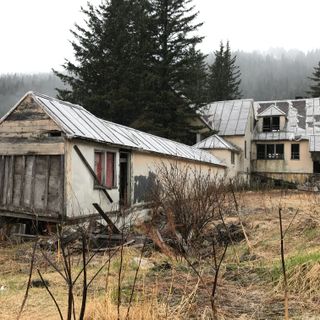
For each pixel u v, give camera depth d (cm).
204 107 3616
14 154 1202
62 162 1134
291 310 426
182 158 1961
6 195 1208
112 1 3416
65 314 426
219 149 3159
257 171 3716
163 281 543
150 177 1662
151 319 398
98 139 1254
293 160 3606
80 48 3378
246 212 1369
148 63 3416
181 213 890
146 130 3145
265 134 3744
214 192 1080
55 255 830
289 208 1431
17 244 1024
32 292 524
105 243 909
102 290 518
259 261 642
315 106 3859
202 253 802
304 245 734
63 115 1235
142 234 968
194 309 434
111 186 1366
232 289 507
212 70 5641
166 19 3391
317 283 473
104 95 3145
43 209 1144
